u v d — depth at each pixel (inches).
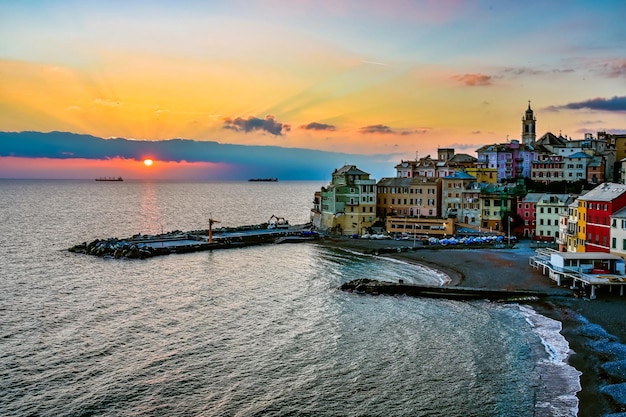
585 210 4402.1
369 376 2332.7
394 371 2381.9
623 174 7219.5
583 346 2628.0
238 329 2962.6
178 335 2856.8
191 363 2472.9
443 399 2118.6
